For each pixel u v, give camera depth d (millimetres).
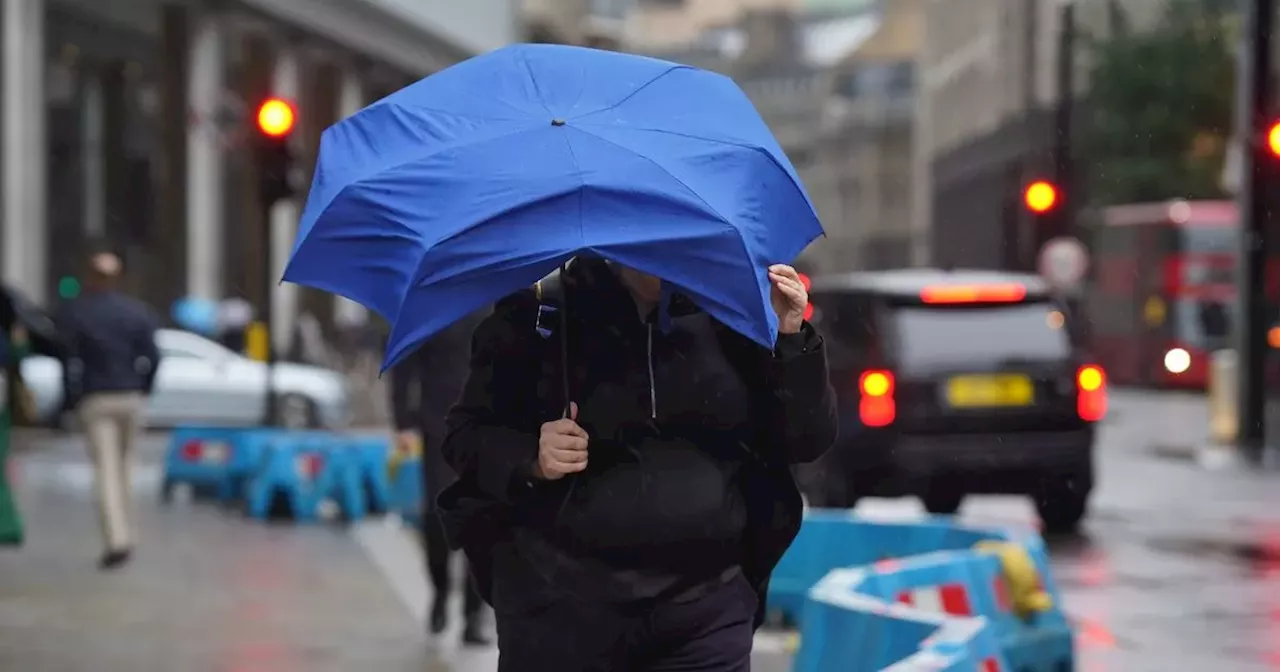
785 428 4953
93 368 14453
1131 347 54000
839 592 7891
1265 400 28984
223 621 12094
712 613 4930
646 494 4863
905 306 18375
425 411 11250
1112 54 57969
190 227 48031
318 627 11883
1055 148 38281
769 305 4656
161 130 47844
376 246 4723
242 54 52156
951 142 101688
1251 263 28406
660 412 4895
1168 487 23500
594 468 4902
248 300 54281
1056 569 15461
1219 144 57750
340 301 60500
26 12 38594
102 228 56531
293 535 17766
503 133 4750
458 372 11180
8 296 13508
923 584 8828
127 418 14625
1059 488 18156
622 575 4879
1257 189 28438
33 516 18969
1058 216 37094
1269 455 28219
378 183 4715
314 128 57312
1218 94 57219
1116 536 17922
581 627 4902
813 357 4875
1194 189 57531
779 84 192750
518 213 4535
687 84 5020
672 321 4926
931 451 17906
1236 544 17219
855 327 18656
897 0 166875
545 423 4871
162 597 13195
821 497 18812
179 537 17359
